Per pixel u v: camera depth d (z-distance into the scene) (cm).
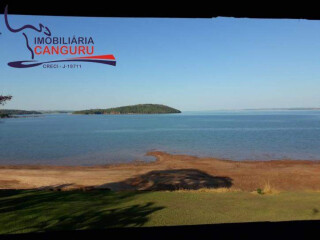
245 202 939
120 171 2173
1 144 4794
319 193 1134
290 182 1788
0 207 838
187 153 3578
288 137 5675
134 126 10081
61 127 9838
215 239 205
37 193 1084
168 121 13888
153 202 935
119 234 209
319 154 3475
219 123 11488
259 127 8825
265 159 3066
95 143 4878
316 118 15512
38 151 3916
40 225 661
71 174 2031
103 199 988
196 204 905
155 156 3306
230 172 2114
